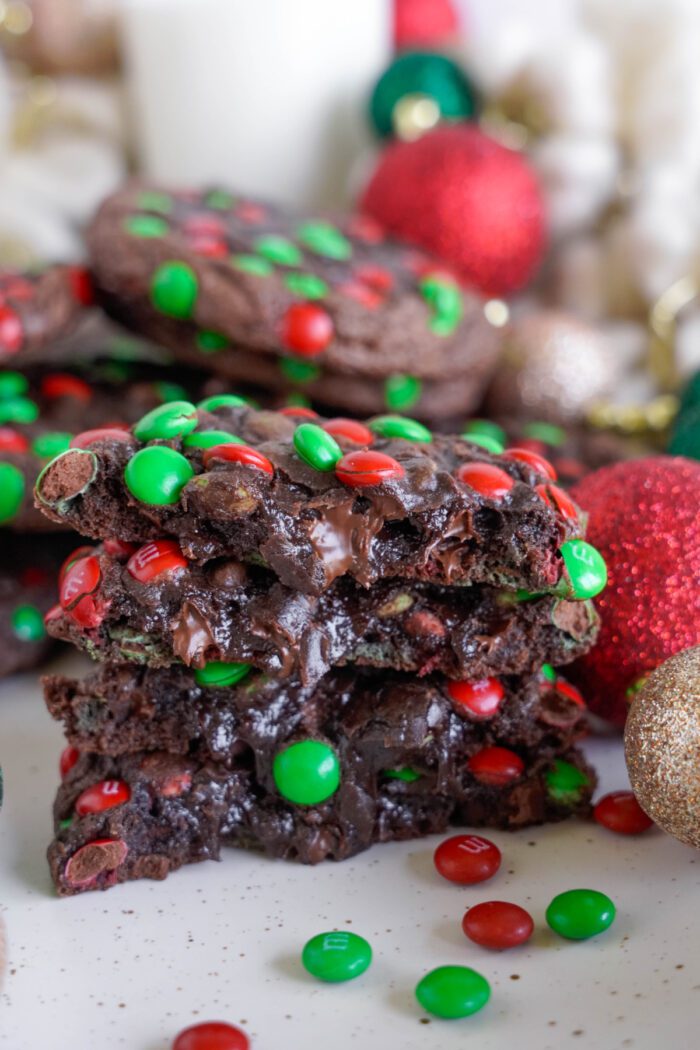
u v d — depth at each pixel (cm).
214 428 38
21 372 50
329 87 59
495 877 37
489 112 59
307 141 60
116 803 38
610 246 58
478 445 39
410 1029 33
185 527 36
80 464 37
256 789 39
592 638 38
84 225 59
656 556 40
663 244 57
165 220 49
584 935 35
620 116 58
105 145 62
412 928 35
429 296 50
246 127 59
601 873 37
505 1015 33
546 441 50
